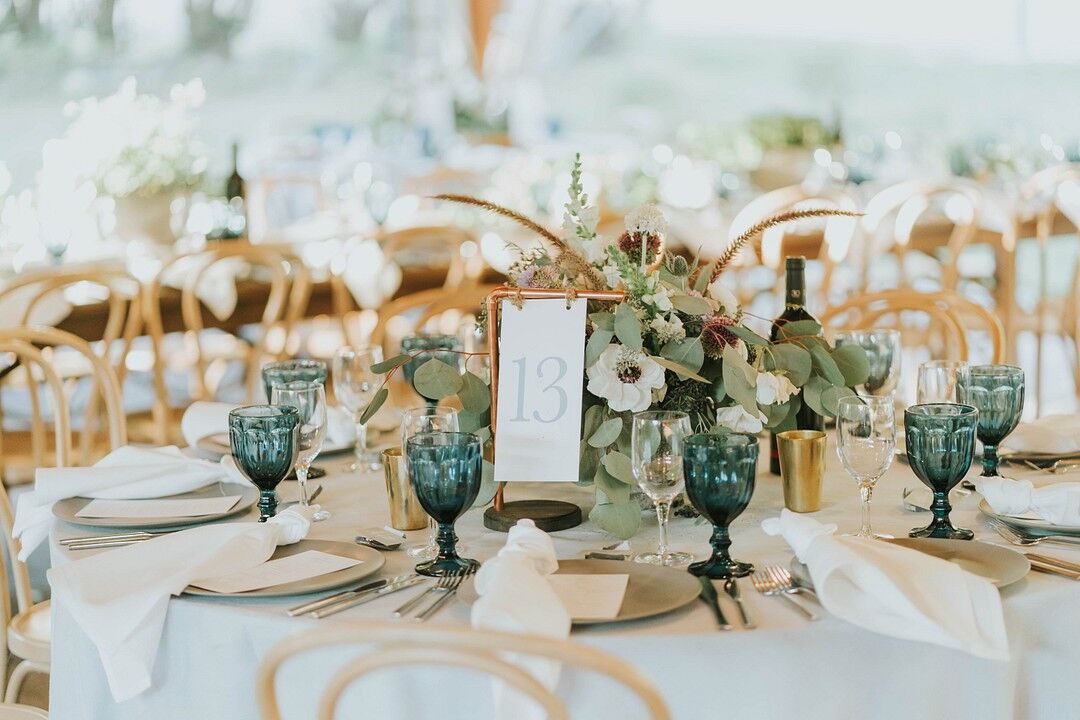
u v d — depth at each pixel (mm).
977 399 1878
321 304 4578
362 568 1532
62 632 1669
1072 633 1447
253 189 6457
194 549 1567
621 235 1840
